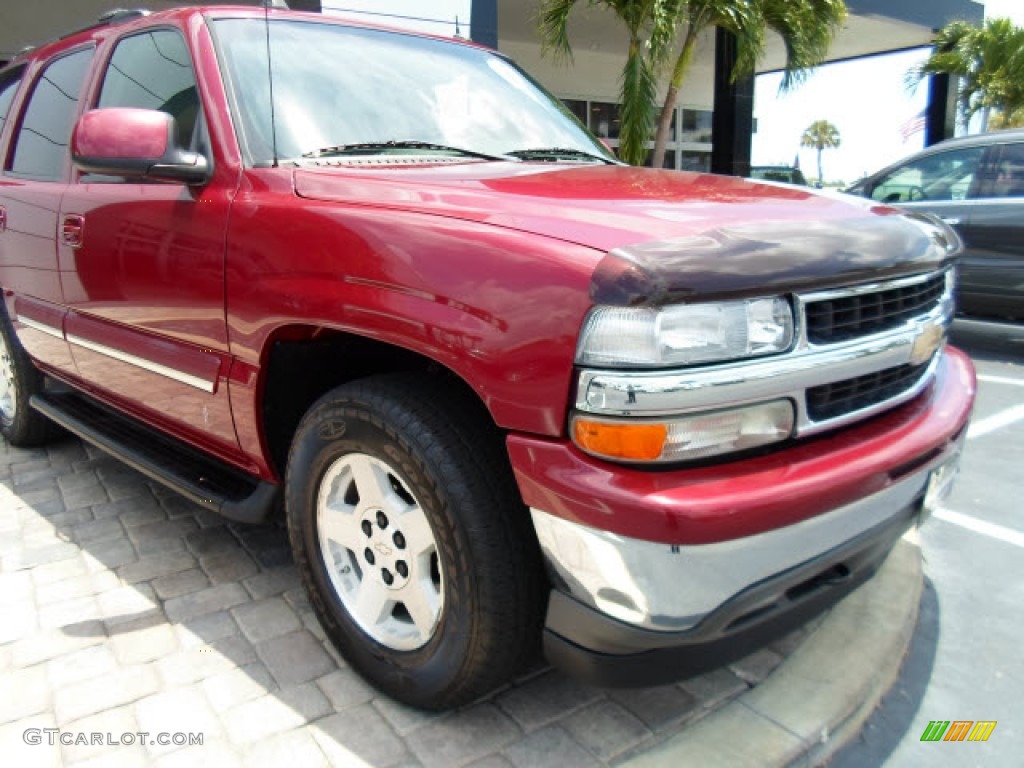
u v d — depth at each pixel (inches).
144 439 120.7
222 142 94.4
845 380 71.3
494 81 124.7
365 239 75.0
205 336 94.4
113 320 112.2
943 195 267.0
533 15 473.1
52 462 153.5
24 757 76.0
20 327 141.7
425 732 80.0
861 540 71.3
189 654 92.7
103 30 129.0
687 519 58.7
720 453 63.5
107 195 109.3
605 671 67.5
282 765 75.5
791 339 66.0
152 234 100.0
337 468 84.0
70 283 119.6
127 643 94.7
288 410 93.7
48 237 123.7
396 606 85.0
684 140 708.7
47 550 117.8
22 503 134.3
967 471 157.0
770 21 379.2
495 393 65.6
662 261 59.9
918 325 80.0
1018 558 122.0
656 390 59.9
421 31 126.0
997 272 250.7
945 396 87.0
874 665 89.8
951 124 687.1
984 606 108.9
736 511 60.0
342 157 96.3
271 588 107.7
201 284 92.7
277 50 104.7
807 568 66.3
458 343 67.3
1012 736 84.2
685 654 65.4
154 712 82.7
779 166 605.0
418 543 77.2
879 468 69.5
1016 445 171.8
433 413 72.7
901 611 100.6
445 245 69.7
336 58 108.7
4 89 160.1
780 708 83.0
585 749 77.7
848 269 68.8
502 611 71.4
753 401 63.8
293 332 85.2
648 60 365.1
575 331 61.5
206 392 96.8
